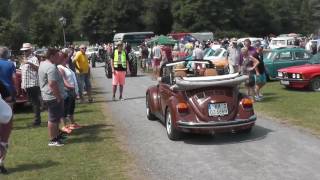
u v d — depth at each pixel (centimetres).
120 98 1759
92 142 1025
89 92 1706
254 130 1093
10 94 903
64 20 5591
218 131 983
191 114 993
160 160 862
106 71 3020
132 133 1116
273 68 2181
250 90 1551
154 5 9525
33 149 978
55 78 977
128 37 5284
